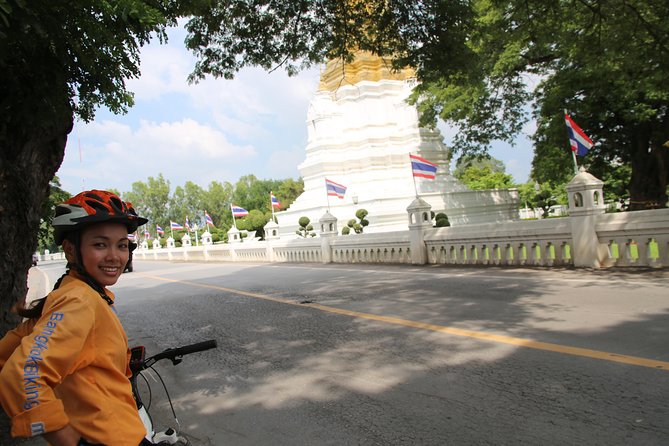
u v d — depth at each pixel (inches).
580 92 833.5
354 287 452.4
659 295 291.3
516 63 799.7
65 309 67.0
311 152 1424.7
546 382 170.7
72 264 78.6
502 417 148.5
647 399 149.3
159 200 3376.0
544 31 549.3
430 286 408.2
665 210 373.4
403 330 265.3
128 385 74.4
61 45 151.4
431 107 986.1
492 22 605.9
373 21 438.3
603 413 143.5
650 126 877.2
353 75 1435.8
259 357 245.8
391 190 1284.4
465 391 171.3
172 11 227.0
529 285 366.6
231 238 1216.8
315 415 166.6
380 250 677.3
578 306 280.4
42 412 59.8
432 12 411.5
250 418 170.9
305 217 1261.1
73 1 138.3
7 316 168.9
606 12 481.1
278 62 474.9
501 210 1392.7
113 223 78.4
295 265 813.9
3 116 165.9
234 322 342.3
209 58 459.8
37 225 184.9
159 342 309.0
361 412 164.1
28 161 177.5
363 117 1380.4
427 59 448.1
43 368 61.3
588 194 417.1
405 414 158.6
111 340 72.6
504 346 217.0
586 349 200.7
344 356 230.1
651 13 482.6
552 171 989.2
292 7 430.6
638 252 393.7
